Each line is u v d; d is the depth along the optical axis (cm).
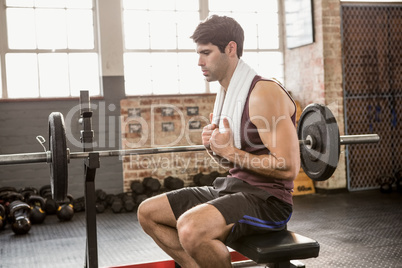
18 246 336
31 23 498
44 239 356
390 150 557
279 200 166
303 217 404
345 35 536
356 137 213
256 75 171
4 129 482
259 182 168
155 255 301
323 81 509
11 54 493
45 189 475
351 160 543
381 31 550
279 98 161
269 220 163
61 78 510
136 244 331
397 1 550
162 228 183
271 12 585
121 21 515
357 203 463
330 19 509
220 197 163
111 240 345
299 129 210
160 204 180
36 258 302
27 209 389
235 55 173
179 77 555
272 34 588
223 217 153
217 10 567
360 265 261
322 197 506
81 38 515
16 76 496
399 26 556
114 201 463
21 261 296
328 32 509
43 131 492
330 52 511
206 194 181
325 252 289
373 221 379
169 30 549
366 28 545
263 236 161
